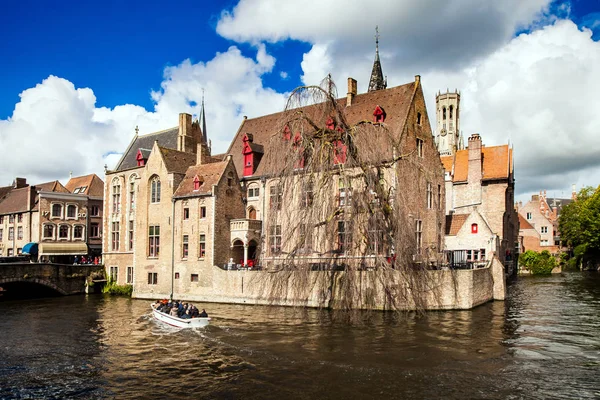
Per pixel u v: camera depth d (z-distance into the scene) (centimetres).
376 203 2211
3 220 6147
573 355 1892
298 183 2189
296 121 2220
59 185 6094
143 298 4031
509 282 4981
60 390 1647
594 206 6738
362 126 2262
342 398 1496
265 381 1672
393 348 2014
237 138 4672
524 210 8706
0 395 1606
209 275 3612
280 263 2247
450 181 5034
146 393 1603
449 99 10206
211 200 3656
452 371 1712
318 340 2184
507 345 2047
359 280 2273
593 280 5216
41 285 4434
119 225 4522
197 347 2156
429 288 2666
